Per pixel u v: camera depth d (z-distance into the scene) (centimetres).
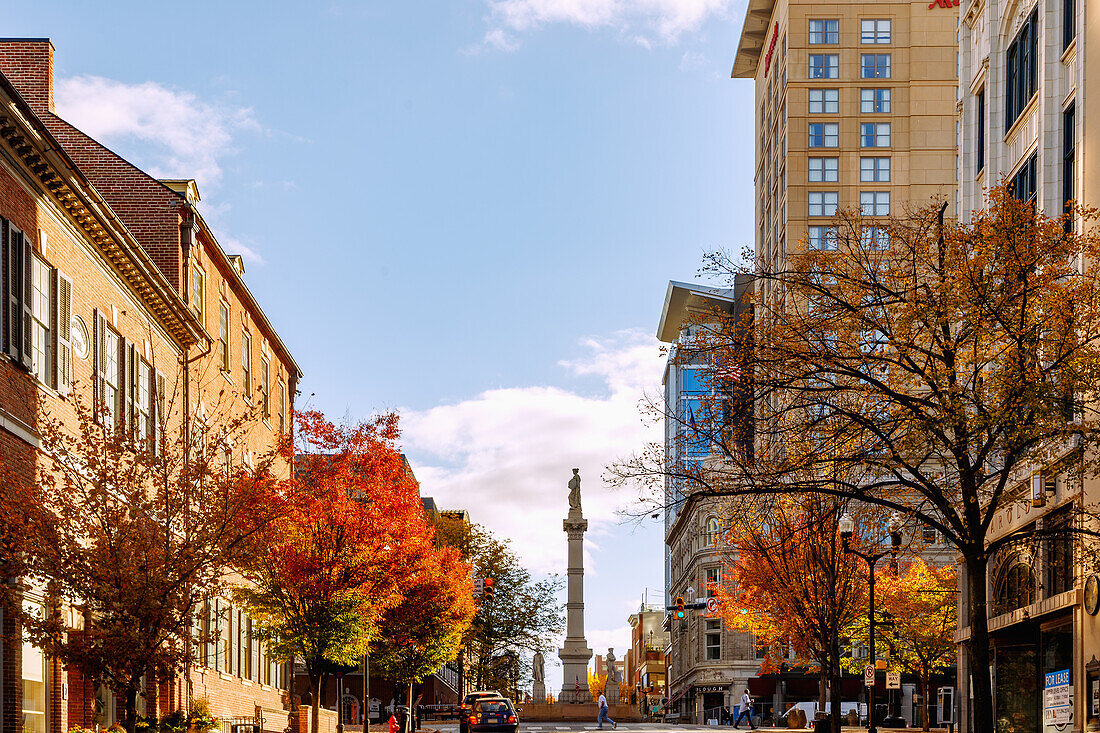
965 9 4306
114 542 2281
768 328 2577
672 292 13900
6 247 2286
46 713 2556
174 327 3503
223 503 2480
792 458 2569
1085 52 3197
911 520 2827
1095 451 2673
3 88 2172
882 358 2452
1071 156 3416
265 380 5097
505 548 9050
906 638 6400
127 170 3797
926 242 2583
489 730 5506
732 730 6850
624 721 10450
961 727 4156
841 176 10625
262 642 4138
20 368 2359
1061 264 2484
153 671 2322
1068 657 3238
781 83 11100
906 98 10706
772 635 5653
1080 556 2964
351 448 3953
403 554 3941
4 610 2295
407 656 5384
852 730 5628
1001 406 2323
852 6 10762
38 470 2458
